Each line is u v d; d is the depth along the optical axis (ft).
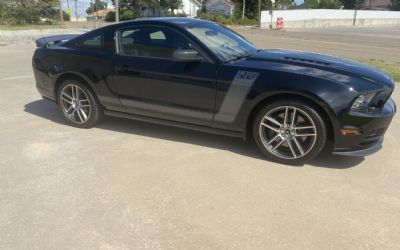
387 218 9.93
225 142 15.16
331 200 10.79
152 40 14.73
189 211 10.19
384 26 183.52
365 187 11.58
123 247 8.74
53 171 12.59
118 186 11.57
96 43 16.14
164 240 8.99
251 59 14.01
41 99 22.16
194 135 15.97
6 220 9.80
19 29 88.22
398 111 20.25
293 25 159.02
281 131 13.01
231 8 192.85
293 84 12.17
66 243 8.88
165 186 11.56
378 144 12.90
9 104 20.97
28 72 30.78
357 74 12.54
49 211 10.21
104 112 16.76
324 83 11.94
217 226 9.53
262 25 147.33
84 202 10.66
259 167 12.90
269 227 9.50
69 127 17.20
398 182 11.94
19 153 14.07
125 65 15.14
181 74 13.94
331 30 127.44
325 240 9.01
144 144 15.01
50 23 118.21
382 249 8.72
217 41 14.74
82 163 13.20
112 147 14.70
